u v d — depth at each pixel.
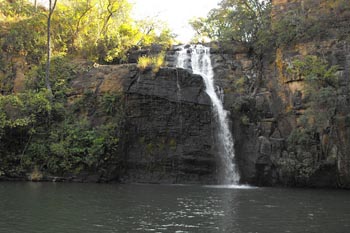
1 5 44.12
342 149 31.22
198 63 41.75
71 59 41.69
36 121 34.31
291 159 31.73
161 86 34.47
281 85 36.28
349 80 32.50
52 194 23.20
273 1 40.81
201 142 34.12
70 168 32.16
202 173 33.62
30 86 37.97
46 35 42.16
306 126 32.56
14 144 33.62
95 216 16.83
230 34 41.69
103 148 32.25
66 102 36.22
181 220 16.30
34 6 46.00
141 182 33.12
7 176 32.19
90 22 46.75
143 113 34.19
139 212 17.95
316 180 31.72
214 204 20.75
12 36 40.25
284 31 36.78
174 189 27.75
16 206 18.75
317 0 36.75
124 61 44.09
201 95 35.12
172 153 33.56
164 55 42.19
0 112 33.31
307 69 33.09
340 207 20.44
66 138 33.25
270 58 38.88
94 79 36.62
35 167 32.50
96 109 35.09
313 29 35.28
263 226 15.45
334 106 31.23
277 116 35.69
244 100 35.88
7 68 39.22
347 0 35.22
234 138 34.75
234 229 14.87
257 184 32.88
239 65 40.47
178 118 34.22
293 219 16.94
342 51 33.59
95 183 31.22
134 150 33.78
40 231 14.04
